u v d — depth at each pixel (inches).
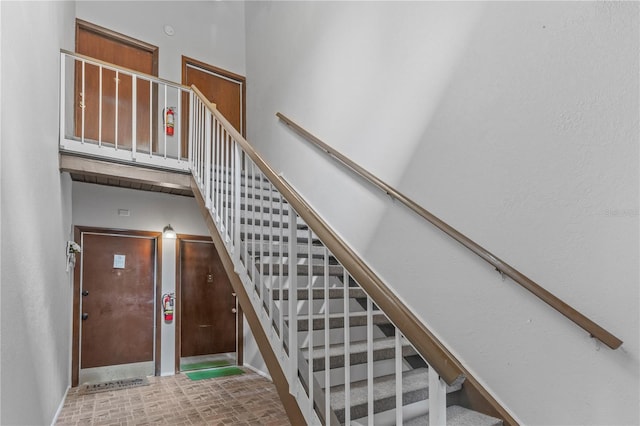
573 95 71.6
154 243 188.1
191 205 197.6
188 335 189.9
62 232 132.9
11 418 69.8
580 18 71.1
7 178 67.2
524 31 80.4
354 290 109.7
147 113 191.5
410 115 107.7
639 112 62.7
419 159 104.0
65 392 145.7
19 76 75.2
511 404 78.2
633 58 63.7
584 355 67.6
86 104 175.6
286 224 130.6
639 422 60.4
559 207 72.9
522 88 80.3
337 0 141.3
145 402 140.9
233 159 106.7
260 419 124.6
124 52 187.0
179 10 203.0
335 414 66.9
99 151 134.3
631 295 62.5
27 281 82.0
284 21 179.2
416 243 103.0
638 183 62.4
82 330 166.6
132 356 176.1
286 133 172.1
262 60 200.2
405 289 105.3
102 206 174.9
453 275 92.4
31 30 85.5
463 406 85.0
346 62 134.9
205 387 159.2
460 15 94.6
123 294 177.6
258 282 90.7
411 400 79.7
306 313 127.7
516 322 78.5
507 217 81.8
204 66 207.5
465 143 91.7
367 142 123.3
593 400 65.9
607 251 65.8
